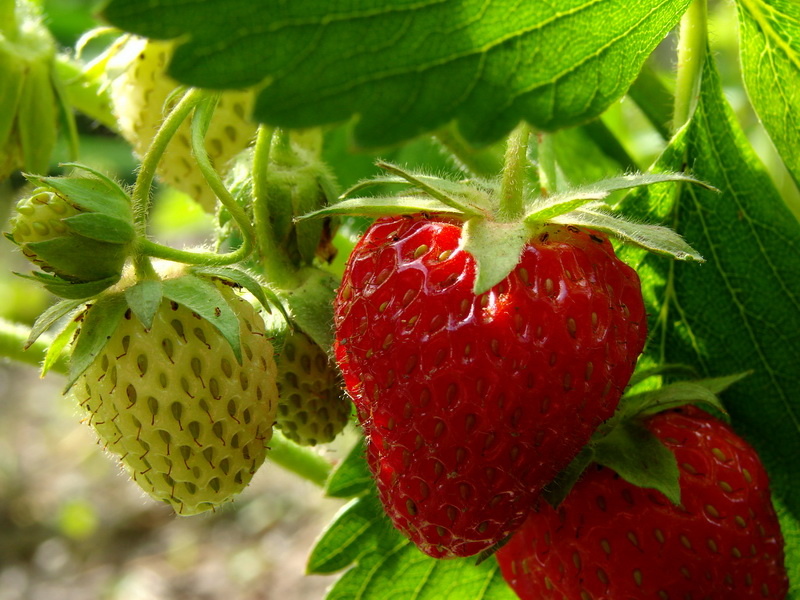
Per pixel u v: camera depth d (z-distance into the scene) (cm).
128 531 62
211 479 13
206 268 13
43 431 69
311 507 61
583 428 12
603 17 11
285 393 14
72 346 13
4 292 49
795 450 16
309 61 10
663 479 13
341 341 13
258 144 14
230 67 10
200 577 58
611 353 12
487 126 10
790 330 15
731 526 13
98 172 13
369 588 16
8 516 63
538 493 13
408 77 10
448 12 10
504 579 15
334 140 22
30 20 18
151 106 17
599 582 14
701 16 14
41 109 18
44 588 59
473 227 12
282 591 55
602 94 11
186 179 17
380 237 13
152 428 13
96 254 12
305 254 14
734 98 26
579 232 13
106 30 17
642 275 15
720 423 14
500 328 12
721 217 15
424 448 12
